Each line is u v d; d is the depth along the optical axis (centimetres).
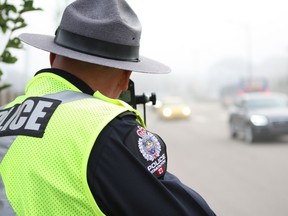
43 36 144
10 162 120
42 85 130
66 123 117
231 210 688
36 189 114
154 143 119
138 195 112
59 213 111
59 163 113
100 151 112
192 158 1274
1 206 116
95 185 111
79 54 127
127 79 137
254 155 1299
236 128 1728
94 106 120
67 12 130
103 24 126
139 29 134
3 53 201
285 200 745
